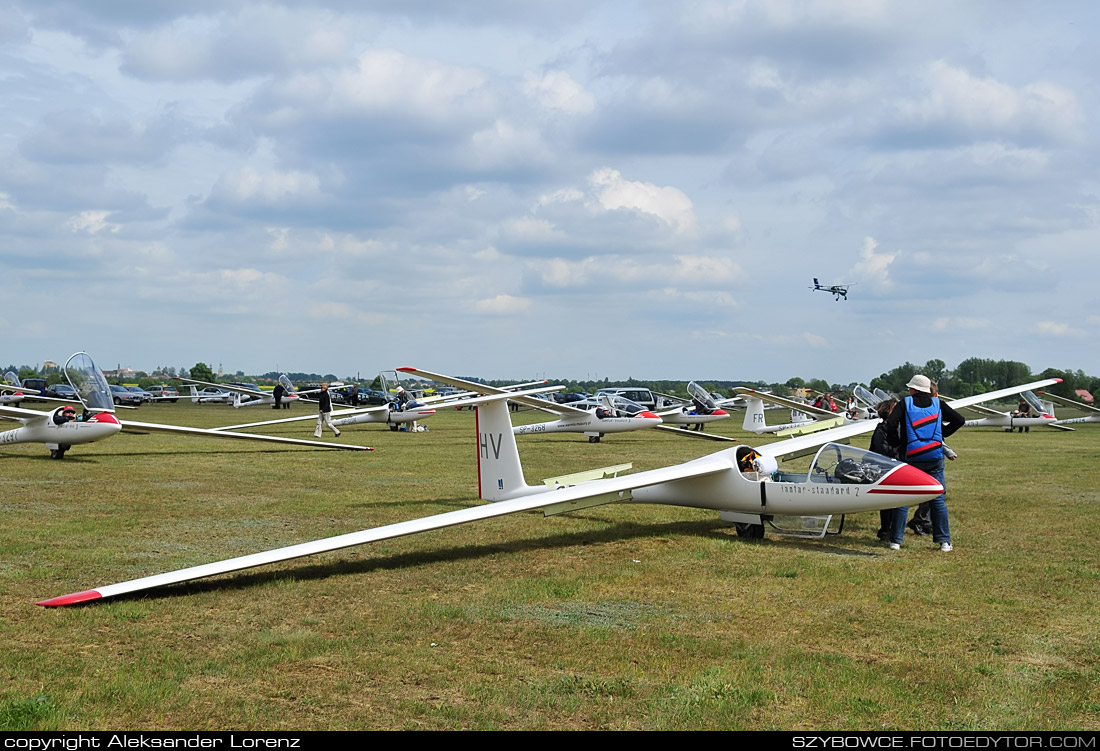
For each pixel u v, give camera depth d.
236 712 4.58
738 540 10.09
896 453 9.84
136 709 4.59
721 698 4.81
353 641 5.85
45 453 20.55
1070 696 4.90
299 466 18.38
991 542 9.85
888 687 5.00
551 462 20.56
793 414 40.34
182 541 9.60
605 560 8.76
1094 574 8.09
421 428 34.69
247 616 6.50
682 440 30.09
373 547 9.39
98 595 6.65
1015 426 39.19
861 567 8.44
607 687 4.96
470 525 10.90
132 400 69.81
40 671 5.15
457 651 5.67
